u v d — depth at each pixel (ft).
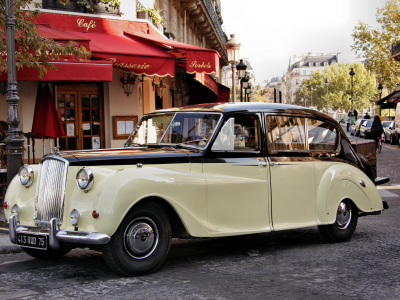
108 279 14.28
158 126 18.53
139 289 13.21
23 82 37.45
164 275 14.70
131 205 13.80
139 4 47.52
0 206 28.04
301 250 18.56
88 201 13.75
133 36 41.75
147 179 14.40
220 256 17.60
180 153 16.12
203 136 16.92
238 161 17.01
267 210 17.56
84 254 18.48
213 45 116.98
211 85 54.13
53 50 28.12
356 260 16.71
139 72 34.14
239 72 63.62
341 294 12.76
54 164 14.82
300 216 18.52
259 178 17.43
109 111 42.57
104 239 13.29
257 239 21.13
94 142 42.34
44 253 17.43
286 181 18.12
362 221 25.40
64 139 40.81
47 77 29.19
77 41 30.91
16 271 15.61
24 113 37.47
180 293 12.84
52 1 39.83
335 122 20.45
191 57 36.86
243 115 17.48
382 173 48.29
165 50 41.47
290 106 19.11
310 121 19.44
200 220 15.61
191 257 17.44
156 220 14.78
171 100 62.69
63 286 13.65
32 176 15.88
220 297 12.50
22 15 28.25
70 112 41.14
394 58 138.31
